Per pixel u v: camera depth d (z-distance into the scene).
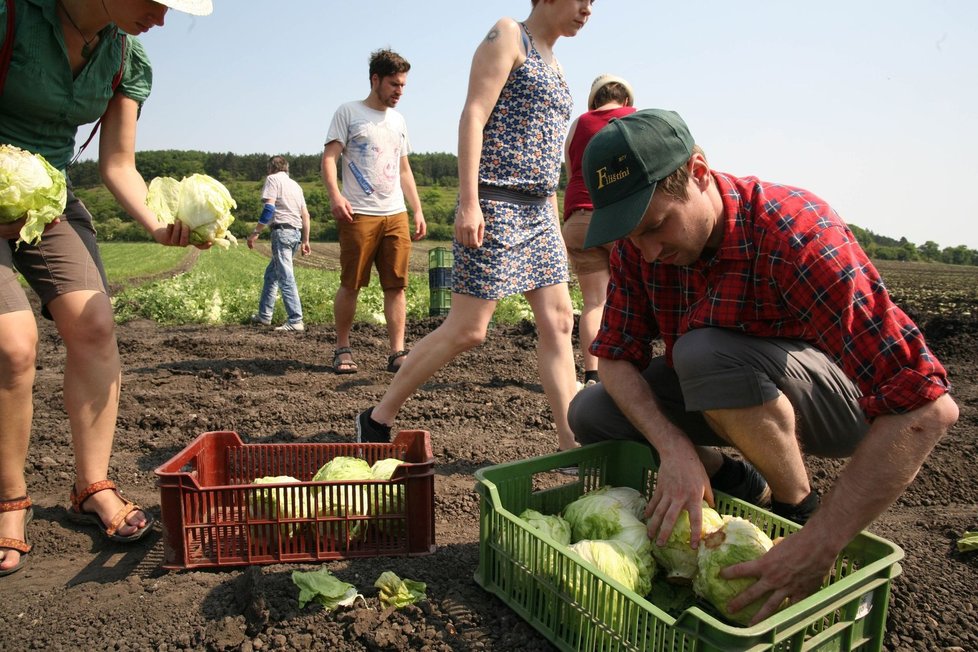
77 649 2.35
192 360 7.32
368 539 2.92
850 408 2.61
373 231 6.41
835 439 2.70
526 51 3.69
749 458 2.59
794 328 2.47
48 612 2.55
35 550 3.02
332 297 13.05
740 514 2.65
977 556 3.02
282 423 4.99
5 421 2.79
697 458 2.50
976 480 3.95
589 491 3.08
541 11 3.78
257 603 2.46
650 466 2.93
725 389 2.44
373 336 9.45
